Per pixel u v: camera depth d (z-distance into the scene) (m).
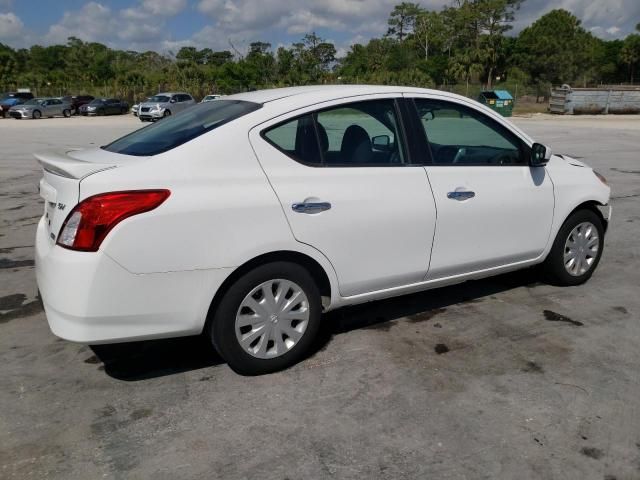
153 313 3.08
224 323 3.30
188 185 3.09
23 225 7.41
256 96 3.73
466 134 4.14
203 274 3.13
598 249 5.06
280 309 3.46
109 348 3.88
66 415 3.10
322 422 3.03
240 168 3.24
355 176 3.58
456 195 3.97
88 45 103.12
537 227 4.50
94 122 33.25
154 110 32.94
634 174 11.35
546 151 4.32
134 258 2.97
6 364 3.66
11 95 43.16
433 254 3.95
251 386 3.38
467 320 4.30
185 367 3.62
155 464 2.70
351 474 2.63
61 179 3.12
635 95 37.47
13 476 2.62
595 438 2.89
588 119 33.81
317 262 3.50
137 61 94.50
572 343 3.92
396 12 92.56
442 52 87.94
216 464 2.70
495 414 3.09
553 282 4.96
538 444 2.84
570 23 77.81
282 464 2.70
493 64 73.94
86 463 2.71
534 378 3.46
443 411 3.12
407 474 2.63
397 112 3.84
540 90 50.91
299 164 3.42
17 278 5.34
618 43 97.62
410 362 3.66
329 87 3.81
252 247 3.22
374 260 3.69
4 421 3.04
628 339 3.99
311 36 87.81
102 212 2.91
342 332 4.11
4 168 12.59
